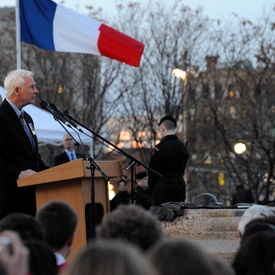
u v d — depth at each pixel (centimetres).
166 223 1123
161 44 3881
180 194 1424
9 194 990
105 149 3888
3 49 4122
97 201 977
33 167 1033
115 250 421
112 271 414
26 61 3966
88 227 955
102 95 3875
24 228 607
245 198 2716
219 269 519
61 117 1034
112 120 3944
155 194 1420
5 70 3978
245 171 3644
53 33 1705
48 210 653
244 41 3819
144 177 1833
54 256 541
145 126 3831
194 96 3822
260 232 594
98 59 3944
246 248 573
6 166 992
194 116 3834
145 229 571
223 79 3953
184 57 3819
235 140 3631
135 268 414
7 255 448
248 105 3656
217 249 982
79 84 3981
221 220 1098
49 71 3959
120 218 575
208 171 4209
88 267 418
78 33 1691
